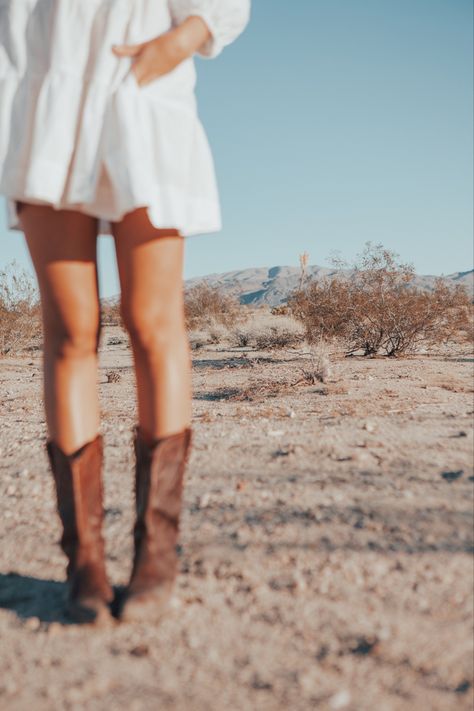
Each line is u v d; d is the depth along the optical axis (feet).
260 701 5.30
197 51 6.76
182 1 6.63
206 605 7.00
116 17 6.44
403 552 8.07
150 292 6.75
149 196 6.12
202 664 5.87
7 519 10.26
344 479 11.26
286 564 7.89
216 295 90.02
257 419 19.12
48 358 6.98
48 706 5.35
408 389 25.34
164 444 6.94
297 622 6.57
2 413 24.68
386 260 45.93
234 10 6.58
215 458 13.48
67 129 6.29
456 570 7.57
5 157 6.45
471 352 46.70
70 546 6.92
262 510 9.78
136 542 6.95
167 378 6.97
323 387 26.63
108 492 11.54
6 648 6.33
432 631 6.33
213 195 6.89
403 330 45.19
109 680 5.67
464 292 46.44
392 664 5.80
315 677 5.61
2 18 6.68
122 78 6.37
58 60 6.39
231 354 52.34
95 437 7.07
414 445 13.84
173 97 6.63
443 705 5.21
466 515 9.20
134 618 6.64
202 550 8.38
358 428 16.29
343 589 7.23
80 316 6.76
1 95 6.54
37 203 6.49
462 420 16.96
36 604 7.25
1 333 61.52
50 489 12.01
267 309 115.65
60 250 6.62
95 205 6.35
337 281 47.01
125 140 6.14
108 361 52.13
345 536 8.61
